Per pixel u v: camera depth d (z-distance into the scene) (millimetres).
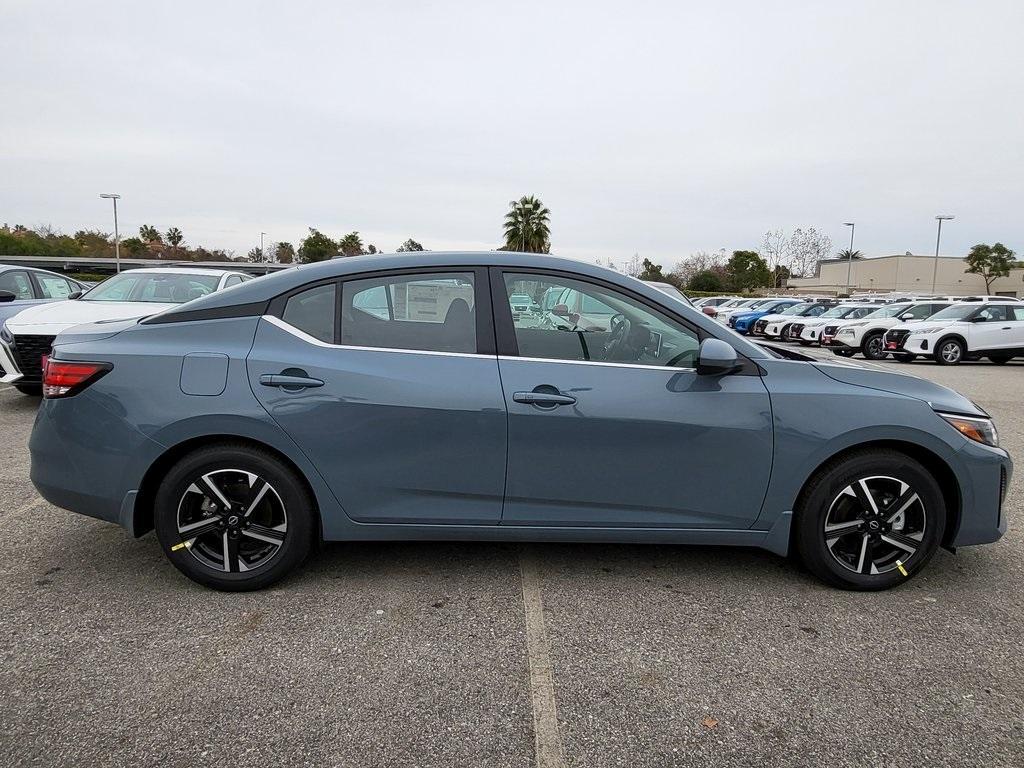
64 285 9805
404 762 1985
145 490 2945
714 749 2059
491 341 2969
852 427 2928
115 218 47281
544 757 2018
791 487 2973
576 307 3029
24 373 6535
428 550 3521
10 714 2160
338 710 2215
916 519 3049
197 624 2740
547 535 3010
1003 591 3137
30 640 2604
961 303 16734
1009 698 2326
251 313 2994
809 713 2236
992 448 3049
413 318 3002
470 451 2898
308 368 2875
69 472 2928
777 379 2994
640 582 3189
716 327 3051
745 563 3418
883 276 71188
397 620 2803
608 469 2924
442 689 2340
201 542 3006
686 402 2918
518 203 51344
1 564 3287
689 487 2959
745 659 2553
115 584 3082
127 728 2105
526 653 2576
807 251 72438
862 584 3059
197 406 2840
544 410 2877
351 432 2871
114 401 2869
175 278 8188
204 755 1993
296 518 2953
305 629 2717
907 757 2025
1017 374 13258
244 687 2328
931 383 3166
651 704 2277
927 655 2592
